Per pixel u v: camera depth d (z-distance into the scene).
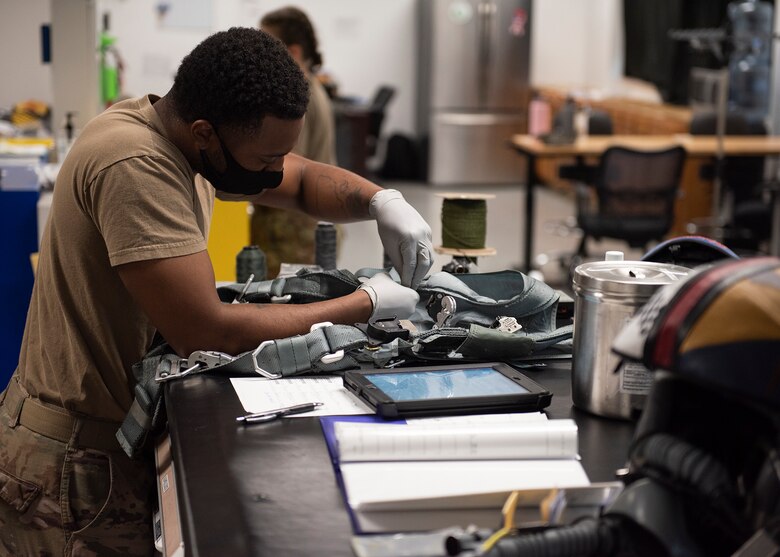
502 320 1.61
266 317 1.52
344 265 6.45
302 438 1.21
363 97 10.94
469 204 1.95
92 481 1.60
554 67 11.16
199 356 1.46
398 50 10.89
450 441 1.08
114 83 5.09
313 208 1.93
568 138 6.57
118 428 1.60
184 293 1.46
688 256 1.43
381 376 1.38
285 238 3.58
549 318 1.66
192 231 1.49
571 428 1.10
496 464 1.07
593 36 10.98
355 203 1.86
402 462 1.07
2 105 5.67
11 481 1.62
